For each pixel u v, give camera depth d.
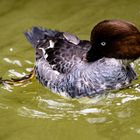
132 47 10.09
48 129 10.16
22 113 10.64
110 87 10.63
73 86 10.54
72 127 10.19
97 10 13.83
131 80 10.91
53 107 10.78
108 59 10.49
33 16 13.78
